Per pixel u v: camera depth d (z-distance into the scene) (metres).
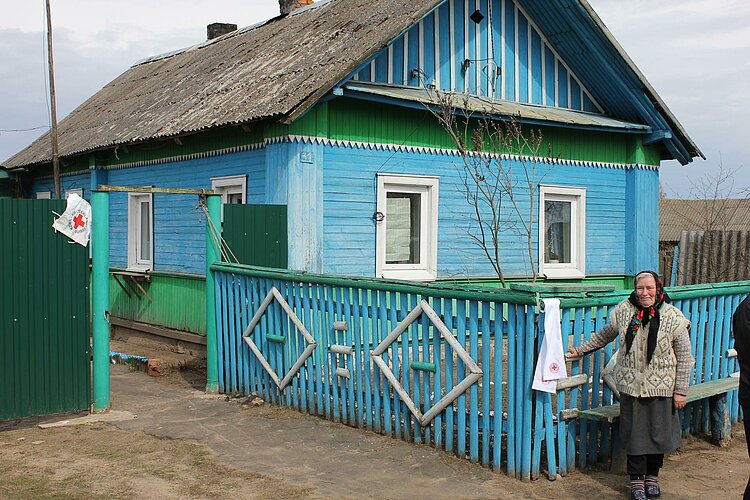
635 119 13.48
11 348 7.28
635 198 13.59
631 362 5.57
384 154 10.98
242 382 8.80
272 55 12.75
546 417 5.89
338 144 10.54
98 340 7.96
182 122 11.65
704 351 7.43
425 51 11.68
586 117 12.88
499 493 5.62
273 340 8.26
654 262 13.90
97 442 6.92
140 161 13.62
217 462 6.34
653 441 5.46
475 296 6.12
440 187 11.57
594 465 6.31
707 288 7.27
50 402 7.54
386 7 11.99
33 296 7.41
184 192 8.87
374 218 10.90
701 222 26.86
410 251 11.52
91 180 14.78
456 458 6.38
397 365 6.91
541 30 12.93
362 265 10.79
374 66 11.11
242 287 8.76
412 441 6.81
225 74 13.18
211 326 9.15
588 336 6.19
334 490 5.67
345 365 7.45
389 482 5.84
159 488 5.70
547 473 6.01
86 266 7.70
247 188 10.89
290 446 6.79
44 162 16.05
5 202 7.25
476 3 12.25
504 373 8.59
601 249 13.41
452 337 6.35
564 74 13.28
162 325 12.73
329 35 12.09
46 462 6.33
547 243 12.95
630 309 5.70
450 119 11.05
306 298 7.87
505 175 11.52
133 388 9.42
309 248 10.11
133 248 13.88
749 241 12.65
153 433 7.25
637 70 12.51
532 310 5.75
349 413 7.41
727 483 6.00
